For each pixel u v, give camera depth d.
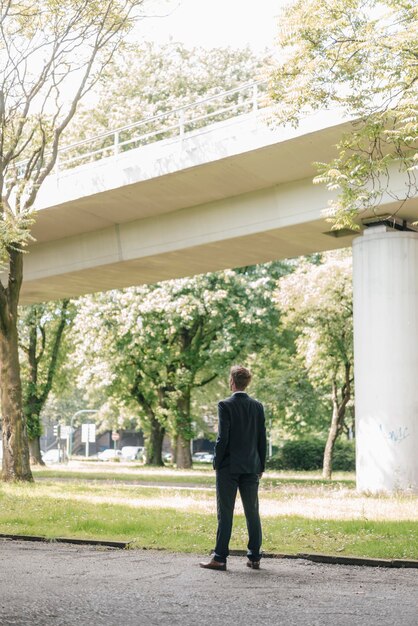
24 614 5.59
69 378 45.84
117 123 36.09
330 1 12.63
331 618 5.54
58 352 43.44
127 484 23.25
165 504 14.54
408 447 19.91
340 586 6.86
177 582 6.96
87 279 29.66
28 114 22.05
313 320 31.52
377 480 19.95
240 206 23.31
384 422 20.03
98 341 37.66
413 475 19.88
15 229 20.44
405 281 20.38
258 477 7.89
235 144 20.53
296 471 41.75
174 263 27.03
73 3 20.30
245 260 26.66
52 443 105.12
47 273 28.97
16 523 11.62
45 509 13.39
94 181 23.80
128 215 25.69
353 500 16.22
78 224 26.80
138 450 88.19
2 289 22.12
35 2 20.17
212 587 6.73
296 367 39.78
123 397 42.69
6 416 22.05
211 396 45.38
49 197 24.97
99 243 27.19
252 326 37.16
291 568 7.89
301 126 19.03
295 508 13.85
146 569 7.70
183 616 5.58
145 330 36.53
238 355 38.75
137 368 39.59
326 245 24.59
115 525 10.84
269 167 21.19
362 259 20.91
